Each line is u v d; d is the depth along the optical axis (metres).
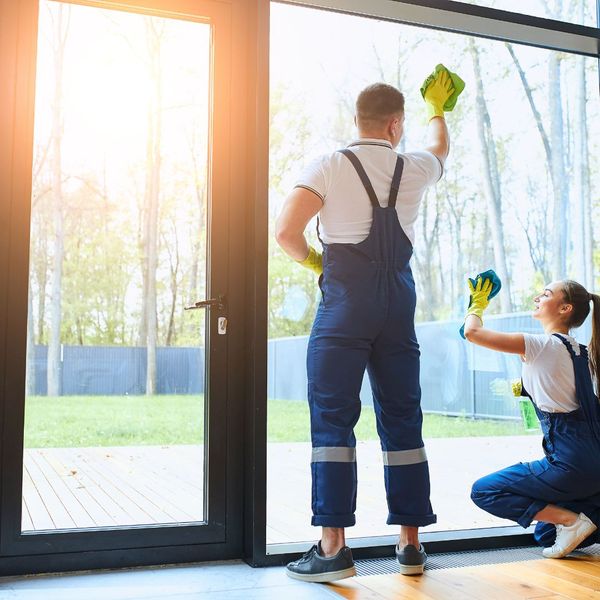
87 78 2.41
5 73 2.29
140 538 2.32
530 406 5.96
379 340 2.25
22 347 2.24
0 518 2.19
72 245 2.34
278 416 7.11
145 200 2.44
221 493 2.42
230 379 2.46
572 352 2.55
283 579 2.19
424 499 2.25
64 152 2.36
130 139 2.44
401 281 2.25
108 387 2.34
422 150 2.42
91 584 2.10
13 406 2.22
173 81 2.51
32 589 2.05
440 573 2.29
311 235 4.92
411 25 2.87
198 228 2.49
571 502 2.50
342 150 2.28
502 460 5.47
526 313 7.24
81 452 2.30
